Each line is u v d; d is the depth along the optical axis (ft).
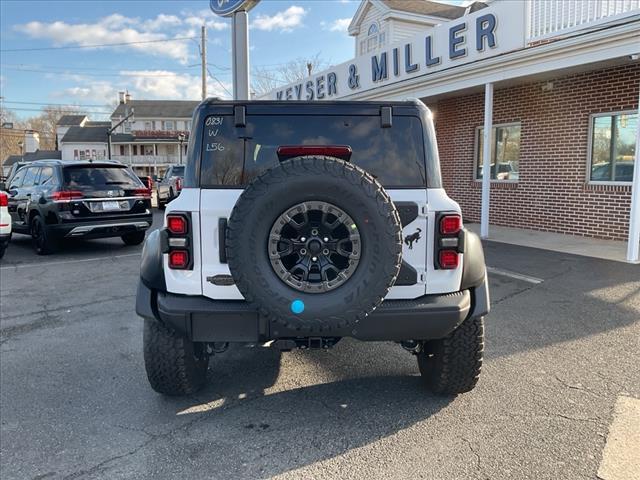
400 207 9.23
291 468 8.65
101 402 11.14
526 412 10.34
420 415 10.34
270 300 8.23
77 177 28.73
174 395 11.32
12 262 27.84
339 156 9.05
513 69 27.09
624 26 21.58
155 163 190.90
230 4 32.60
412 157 9.75
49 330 16.07
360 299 8.23
